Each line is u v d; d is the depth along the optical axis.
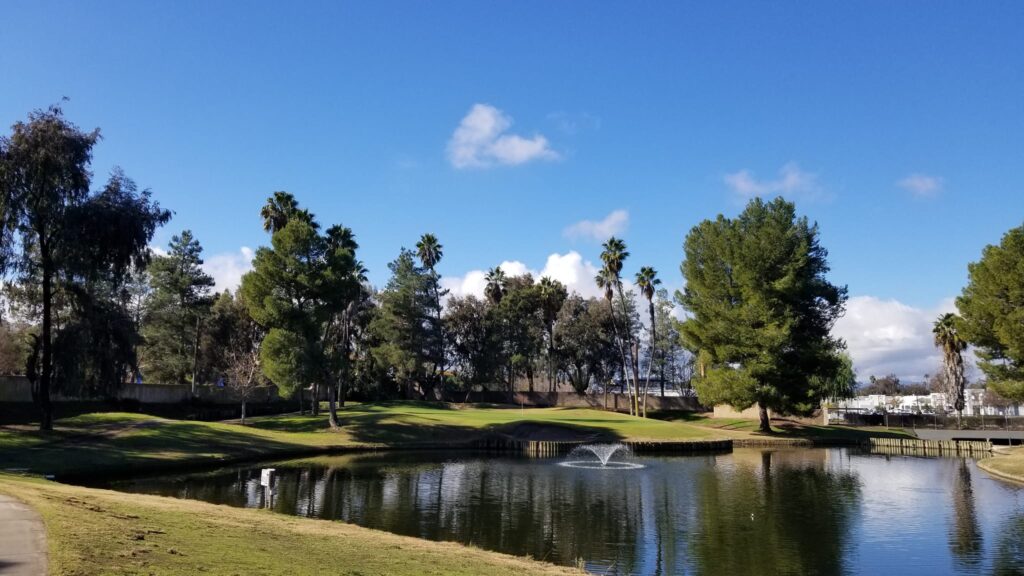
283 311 53.94
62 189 35.53
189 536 11.88
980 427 67.19
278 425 56.16
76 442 35.47
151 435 39.78
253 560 10.63
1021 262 46.06
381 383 92.38
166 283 74.69
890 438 61.72
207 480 31.58
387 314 87.88
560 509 26.77
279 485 31.09
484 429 58.09
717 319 62.78
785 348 60.50
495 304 103.12
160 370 75.06
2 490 14.12
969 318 50.81
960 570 18.67
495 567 14.20
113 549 9.58
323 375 54.91
